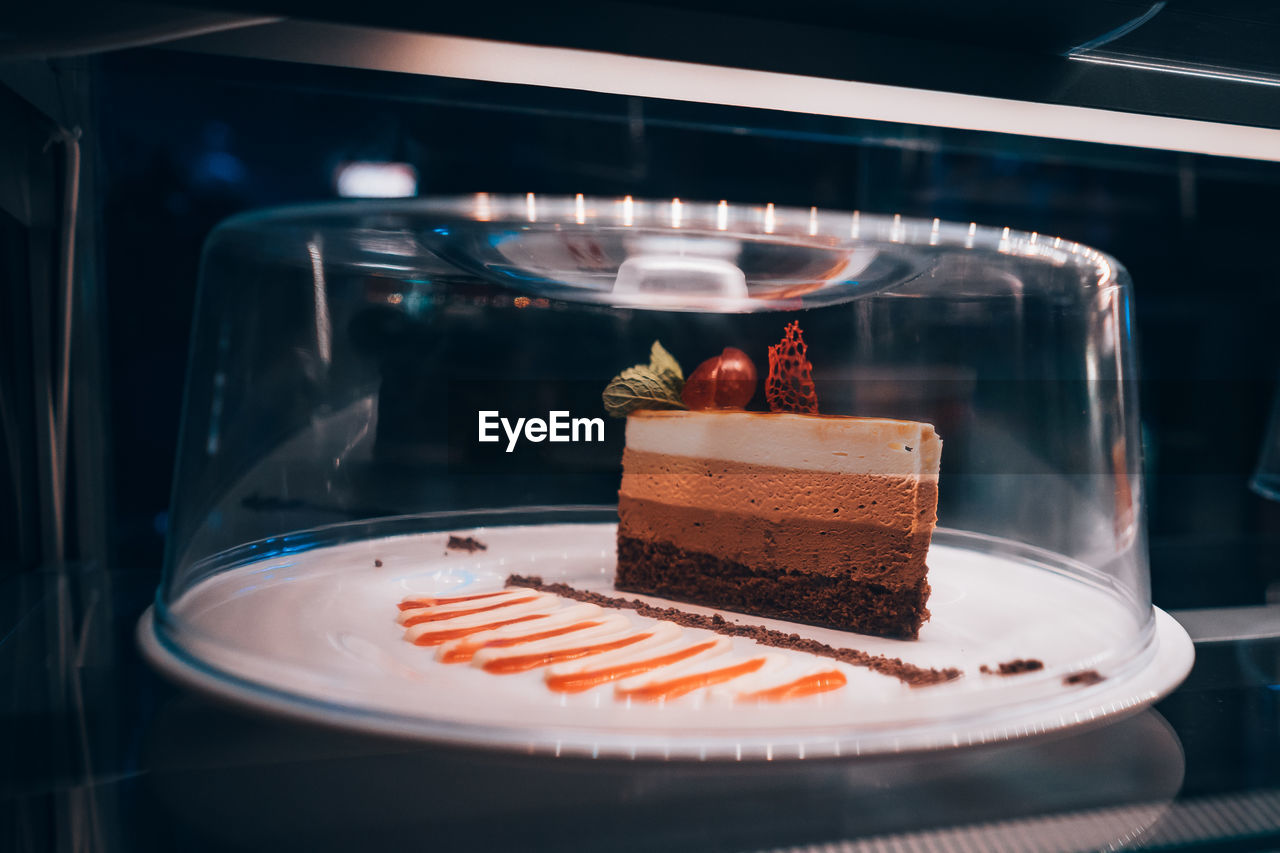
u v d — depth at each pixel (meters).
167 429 0.46
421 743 0.21
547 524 0.41
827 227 0.25
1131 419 0.29
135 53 0.32
